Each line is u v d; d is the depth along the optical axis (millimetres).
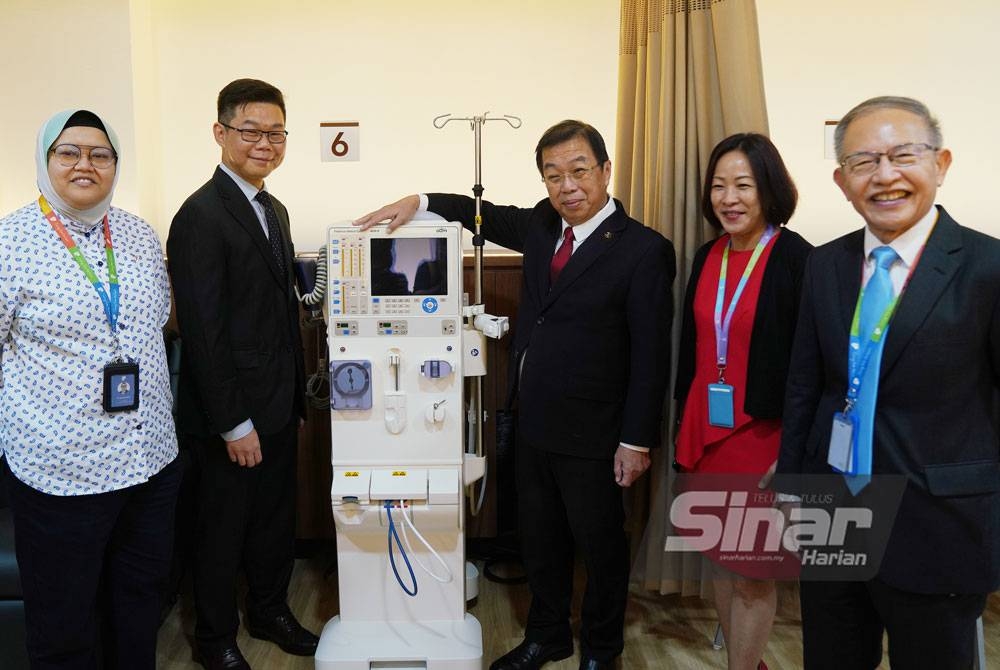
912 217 1224
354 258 1889
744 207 1688
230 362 1880
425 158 3010
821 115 2986
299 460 2740
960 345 1193
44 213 1514
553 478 2020
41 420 1492
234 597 2088
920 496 1236
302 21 2924
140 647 1781
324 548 2898
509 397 2045
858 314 1327
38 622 1608
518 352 2008
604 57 2977
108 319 1535
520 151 3018
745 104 2018
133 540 1706
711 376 1807
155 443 1639
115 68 2721
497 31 2959
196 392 1963
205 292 1827
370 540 1979
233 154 1897
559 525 2066
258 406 1961
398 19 2938
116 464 1554
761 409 1682
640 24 2311
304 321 2363
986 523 1221
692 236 2143
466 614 2102
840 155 1288
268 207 2043
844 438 1318
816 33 2943
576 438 1886
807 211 3035
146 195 2842
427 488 1897
